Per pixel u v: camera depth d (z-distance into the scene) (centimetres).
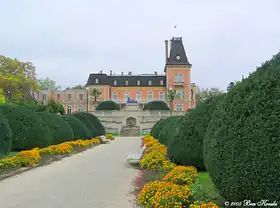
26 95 5866
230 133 534
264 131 478
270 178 459
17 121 1712
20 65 6112
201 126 1094
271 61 564
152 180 940
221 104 628
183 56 7081
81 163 1497
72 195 816
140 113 6091
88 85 7481
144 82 7519
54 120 2173
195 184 789
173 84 6938
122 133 5759
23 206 705
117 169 1298
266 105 492
